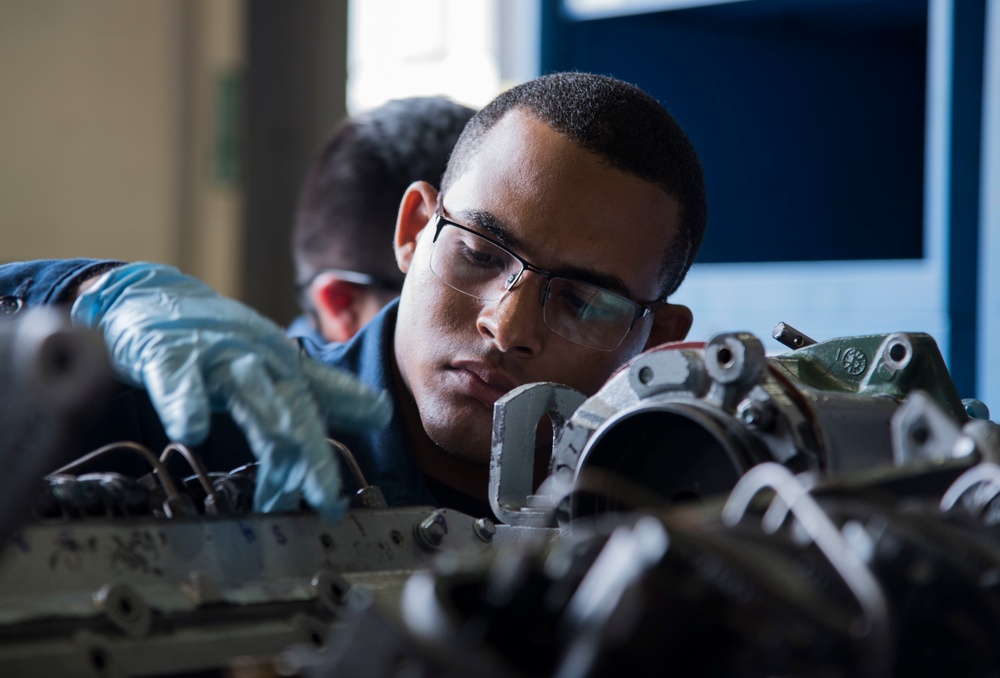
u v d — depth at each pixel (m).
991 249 2.00
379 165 2.08
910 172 2.63
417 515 0.81
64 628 0.57
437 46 2.71
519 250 1.11
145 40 2.85
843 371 0.91
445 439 1.16
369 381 1.24
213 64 2.92
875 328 2.11
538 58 2.46
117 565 0.63
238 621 0.64
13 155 2.69
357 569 0.74
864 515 0.54
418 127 2.09
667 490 0.80
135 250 2.86
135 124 2.85
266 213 3.06
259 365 0.76
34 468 0.45
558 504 0.81
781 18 2.46
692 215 1.24
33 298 0.99
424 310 1.17
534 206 1.10
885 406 0.81
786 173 2.56
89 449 1.08
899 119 2.63
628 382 0.82
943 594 0.53
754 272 2.23
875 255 2.60
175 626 0.61
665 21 2.48
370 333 1.30
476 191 1.15
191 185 2.95
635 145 1.13
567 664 0.44
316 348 1.37
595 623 0.44
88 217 2.79
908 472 0.62
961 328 2.05
